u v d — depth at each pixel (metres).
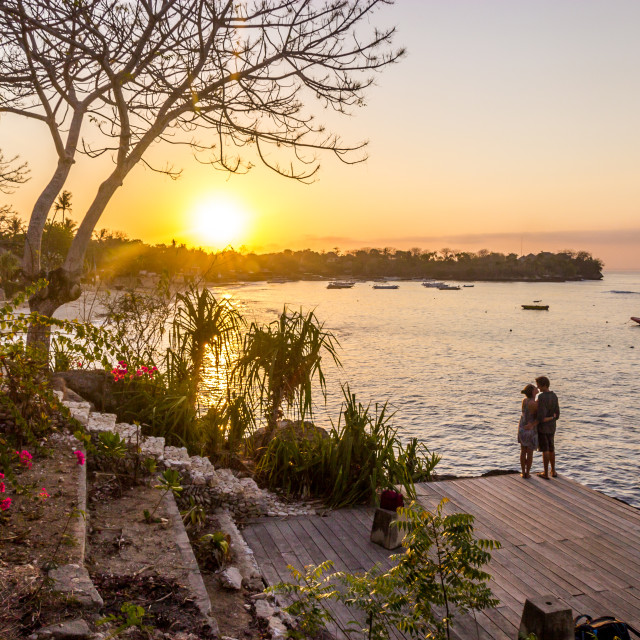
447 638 3.67
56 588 3.06
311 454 7.55
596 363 54.50
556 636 4.42
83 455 4.88
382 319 97.00
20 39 5.32
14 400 5.11
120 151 7.47
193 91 5.57
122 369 7.23
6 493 4.24
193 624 3.25
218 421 7.68
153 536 4.30
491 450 26.00
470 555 3.53
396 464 7.61
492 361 54.50
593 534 6.96
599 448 26.94
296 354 7.68
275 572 5.46
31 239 7.87
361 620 4.68
